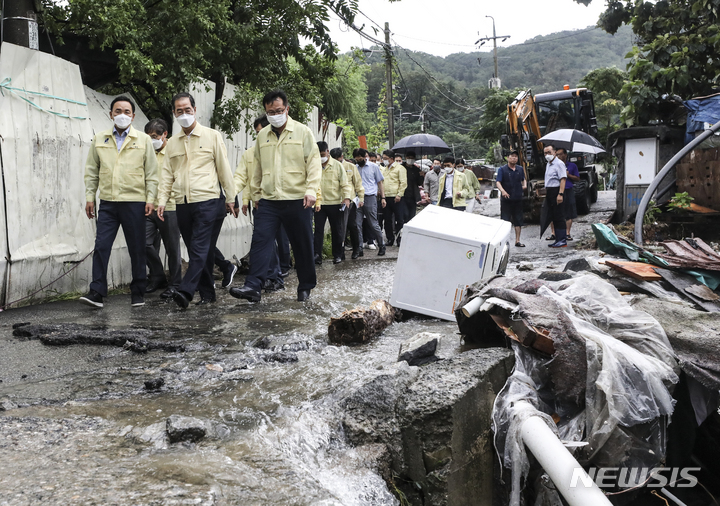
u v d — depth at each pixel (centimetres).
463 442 283
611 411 305
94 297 560
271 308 576
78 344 421
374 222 1108
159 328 475
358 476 247
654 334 357
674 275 466
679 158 835
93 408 291
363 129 2942
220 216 611
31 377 342
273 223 595
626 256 535
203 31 820
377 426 284
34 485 203
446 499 270
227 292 691
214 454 241
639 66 1273
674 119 1326
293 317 529
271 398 311
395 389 303
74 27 743
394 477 273
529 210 1591
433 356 376
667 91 1271
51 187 619
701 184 1136
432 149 1711
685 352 356
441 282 504
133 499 196
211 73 930
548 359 336
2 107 562
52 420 269
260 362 378
